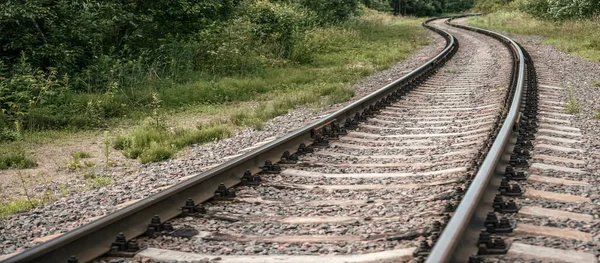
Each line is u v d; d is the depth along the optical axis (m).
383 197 5.89
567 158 7.30
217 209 5.64
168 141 9.59
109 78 14.08
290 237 4.83
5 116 11.12
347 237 4.76
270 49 20.91
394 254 4.27
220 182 6.25
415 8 78.25
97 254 4.52
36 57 13.84
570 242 4.46
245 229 5.14
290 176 6.82
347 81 16.81
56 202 6.56
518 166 6.75
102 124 11.69
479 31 39.16
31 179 7.96
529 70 16.03
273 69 18.72
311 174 6.86
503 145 6.80
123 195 6.64
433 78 16.47
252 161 6.93
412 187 6.14
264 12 21.98
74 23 14.80
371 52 24.30
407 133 9.20
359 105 10.74
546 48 25.58
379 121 10.13
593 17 33.44
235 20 19.91
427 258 3.70
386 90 12.53
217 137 9.99
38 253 4.04
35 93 12.34
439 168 6.90
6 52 13.96
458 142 8.31
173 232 5.03
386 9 66.31
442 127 9.54
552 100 12.09
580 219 5.00
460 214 4.37
